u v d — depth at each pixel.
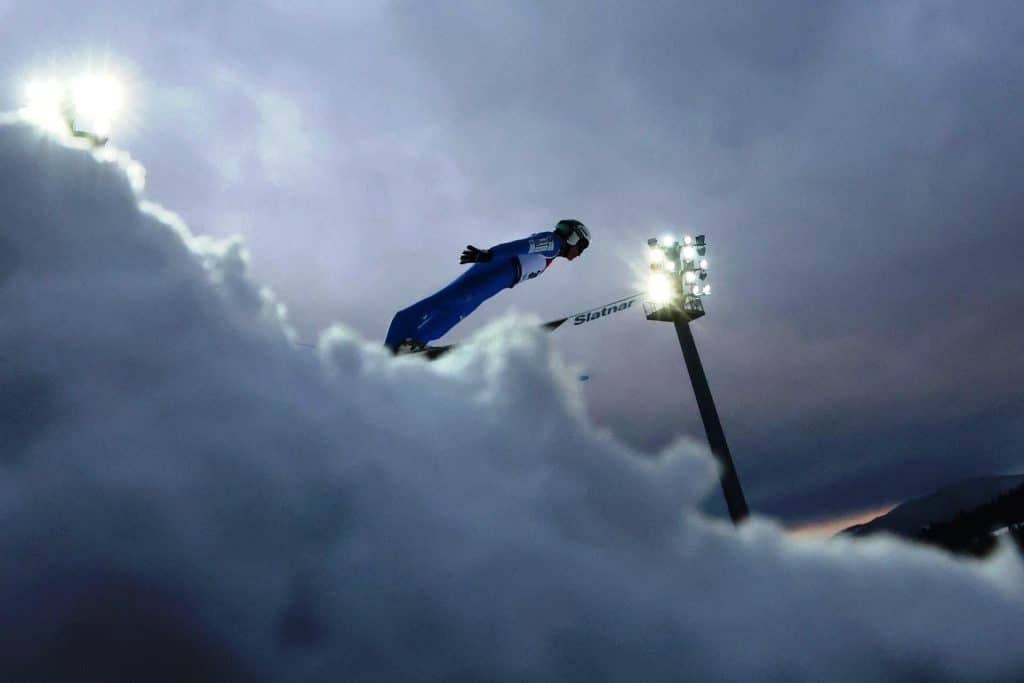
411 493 3.64
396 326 8.58
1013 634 4.34
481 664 3.29
